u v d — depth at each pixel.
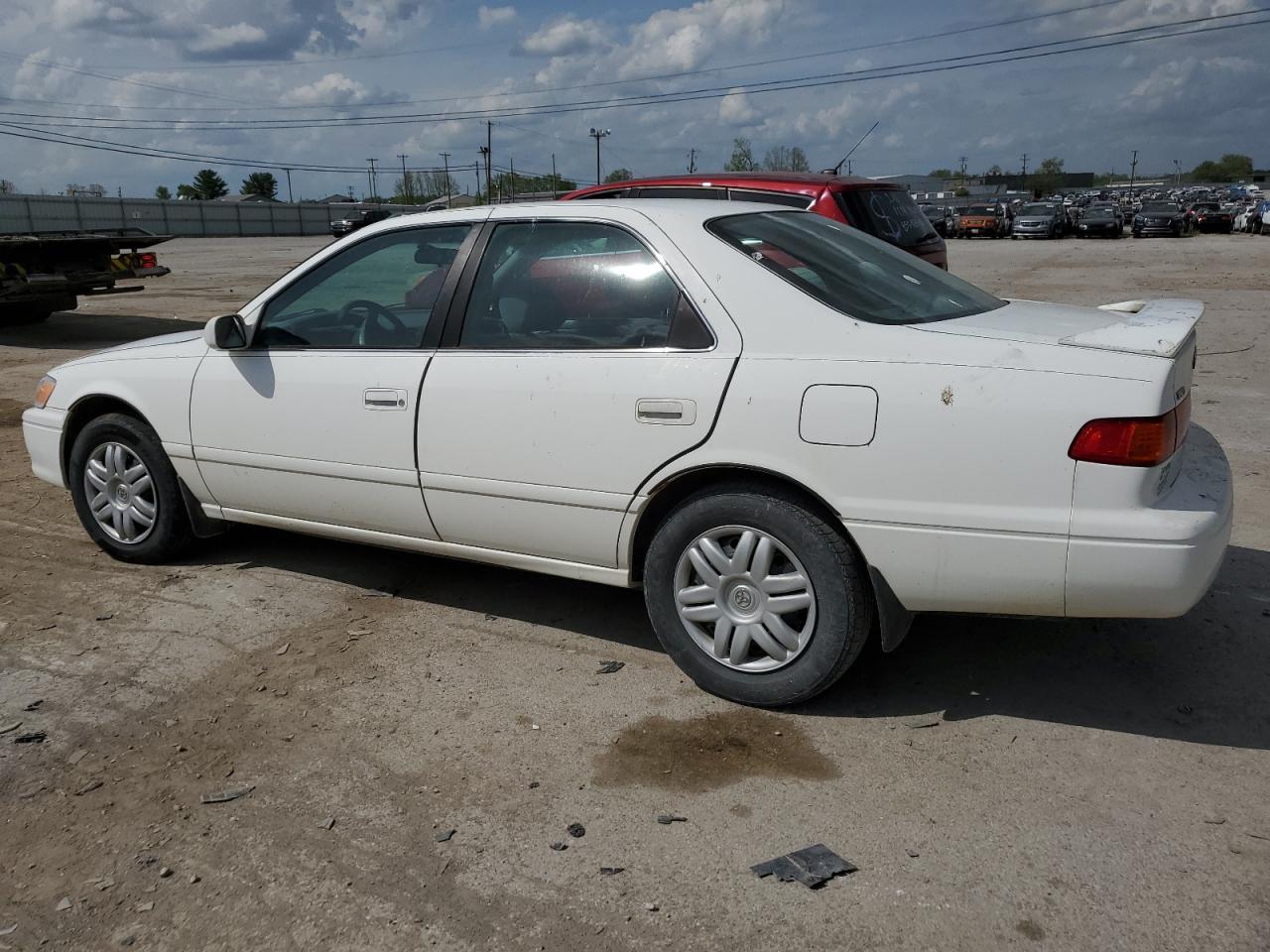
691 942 2.46
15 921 2.60
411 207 76.94
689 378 3.43
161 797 3.11
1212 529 2.99
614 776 3.16
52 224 61.09
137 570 4.95
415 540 4.21
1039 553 3.03
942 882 2.64
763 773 3.16
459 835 2.89
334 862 2.79
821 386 3.23
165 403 4.68
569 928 2.52
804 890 2.62
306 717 3.55
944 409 3.08
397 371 4.04
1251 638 3.94
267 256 35.84
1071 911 2.52
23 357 12.02
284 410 4.33
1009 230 44.75
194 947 2.50
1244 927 2.45
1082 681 3.66
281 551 5.17
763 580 3.42
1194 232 45.03
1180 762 3.15
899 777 3.11
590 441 3.61
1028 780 3.07
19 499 6.17
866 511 3.19
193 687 3.78
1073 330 3.33
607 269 3.69
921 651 3.94
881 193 8.34
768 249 3.59
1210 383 8.91
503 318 3.88
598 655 3.97
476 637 4.15
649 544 3.75
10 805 3.08
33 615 4.43
